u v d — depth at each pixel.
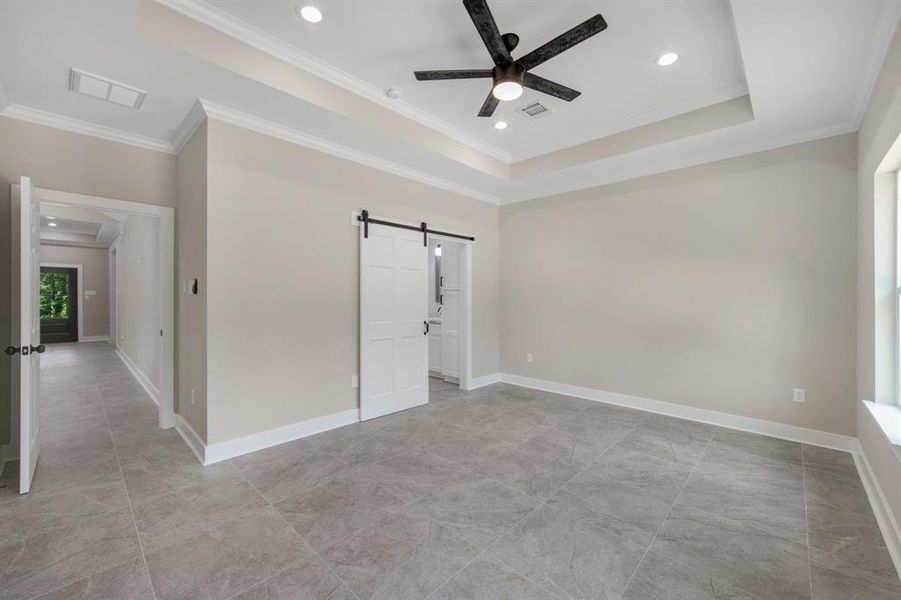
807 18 2.04
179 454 3.11
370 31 2.52
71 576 1.78
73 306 9.89
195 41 2.33
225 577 1.77
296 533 2.10
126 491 2.54
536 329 5.28
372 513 2.29
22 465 2.48
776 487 2.60
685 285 4.02
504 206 5.62
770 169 3.54
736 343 3.73
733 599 1.66
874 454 2.48
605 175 4.52
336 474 2.79
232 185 3.06
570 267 4.93
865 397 2.88
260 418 3.23
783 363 3.48
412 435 3.55
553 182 4.80
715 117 3.31
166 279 3.62
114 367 6.59
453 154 4.04
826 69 2.46
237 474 2.78
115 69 2.45
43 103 2.84
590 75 2.98
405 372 4.35
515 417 4.07
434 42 2.63
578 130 3.97
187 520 2.21
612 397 4.57
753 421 3.63
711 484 2.65
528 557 1.92
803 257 3.39
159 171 3.51
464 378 5.24
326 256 3.67
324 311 3.65
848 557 1.92
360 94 3.20
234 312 3.08
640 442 3.39
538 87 2.61
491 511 2.32
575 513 2.30
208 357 2.96
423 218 4.56
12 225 2.89
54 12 1.95
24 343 2.48
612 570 1.83
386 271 4.14
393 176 4.23
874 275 2.65
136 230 5.77
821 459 3.03
